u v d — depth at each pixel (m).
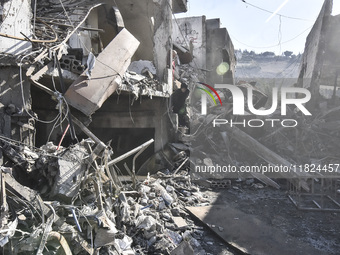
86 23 8.13
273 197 6.68
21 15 4.27
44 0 6.92
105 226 3.27
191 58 15.10
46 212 3.09
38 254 2.62
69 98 4.64
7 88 4.09
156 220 4.51
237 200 6.40
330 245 4.43
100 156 4.14
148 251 3.83
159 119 8.19
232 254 4.15
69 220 3.27
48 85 5.50
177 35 18.72
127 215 4.00
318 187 7.52
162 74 8.61
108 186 4.10
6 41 4.10
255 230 4.78
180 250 3.75
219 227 4.80
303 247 4.28
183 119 9.40
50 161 3.95
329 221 5.37
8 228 2.66
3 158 3.83
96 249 3.18
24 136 4.19
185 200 5.96
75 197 3.68
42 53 4.24
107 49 5.54
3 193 2.86
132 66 8.63
